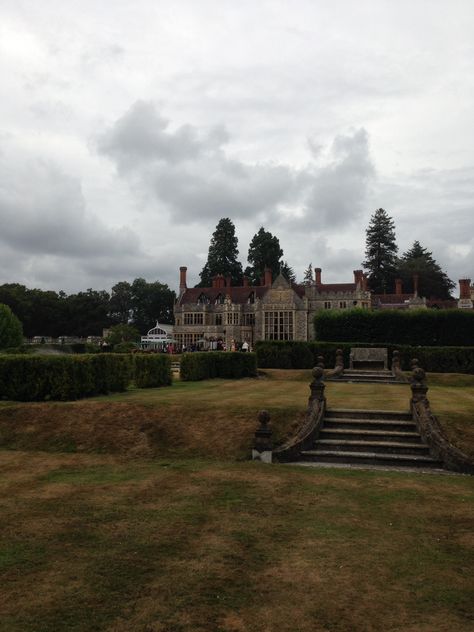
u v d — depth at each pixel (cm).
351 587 589
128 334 6956
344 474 1068
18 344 4944
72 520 793
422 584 597
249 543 709
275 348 3225
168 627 505
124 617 522
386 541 721
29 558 657
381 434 1278
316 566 641
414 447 1202
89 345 5322
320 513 830
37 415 1412
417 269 9725
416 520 803
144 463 1162
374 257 9869
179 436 1291
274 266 9738
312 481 1011
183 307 7731
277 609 541
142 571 623
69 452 1255
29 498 905
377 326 3688
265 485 980
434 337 3578
